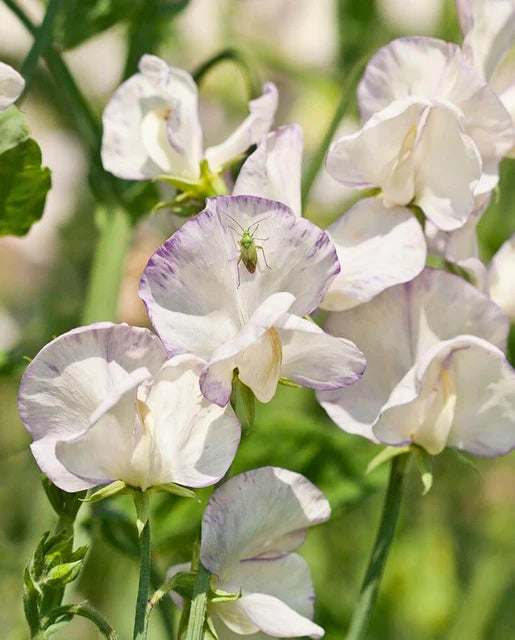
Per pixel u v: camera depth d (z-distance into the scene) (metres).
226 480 0.54
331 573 0.84
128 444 0.52
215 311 0.52
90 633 0.80
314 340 0.52
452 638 0.82
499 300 0.58
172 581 0.52
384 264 0.55
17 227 0.61
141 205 0.67
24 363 0.64
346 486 0.66
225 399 0.52
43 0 0.72
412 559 0.86
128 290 0.79
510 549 0.86
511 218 0.85
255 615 0.53
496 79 0.58
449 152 0.55
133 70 0.66
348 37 0.93
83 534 0.60
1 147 0.58
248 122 0.58
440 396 0.55
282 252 0.52
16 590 0.72
